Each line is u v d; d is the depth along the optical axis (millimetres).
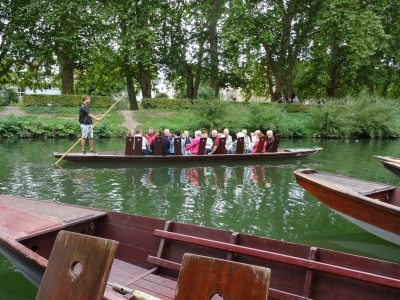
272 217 7574
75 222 4816
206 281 2242
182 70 27234
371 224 5695
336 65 28984
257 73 31656
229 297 2174
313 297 3768
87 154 12344
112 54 23391
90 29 22312
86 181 10211
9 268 5090
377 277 3393
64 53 22000
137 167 12320
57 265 2561
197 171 12062
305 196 9133
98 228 5191
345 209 5945
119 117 23266
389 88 36875
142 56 23828
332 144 21828
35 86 27125
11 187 9383
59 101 24016
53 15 20188
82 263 2473
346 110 25516
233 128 22266
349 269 3529
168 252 4609
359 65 26453
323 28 24734
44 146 16984
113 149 16594
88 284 2414
